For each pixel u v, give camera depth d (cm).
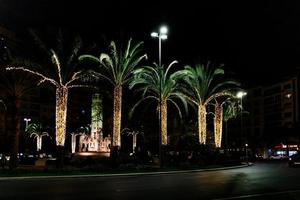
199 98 5628
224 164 5509
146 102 6875
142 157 5278
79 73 4125
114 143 4491
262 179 2917
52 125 10019
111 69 4616
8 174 3197
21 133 13375
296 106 14138
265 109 15938
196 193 1923
